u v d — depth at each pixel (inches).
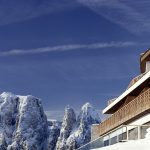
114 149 966.4
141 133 960.3
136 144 889.5
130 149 898.7
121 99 1804.9
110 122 1851.6
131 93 1690.5
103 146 1106.1
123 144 925.2
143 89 1560.0
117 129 1041.5
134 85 1603.1
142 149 876.6
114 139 1053.2
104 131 1956.2
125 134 1008.2
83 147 1227.2
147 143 870.4
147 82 1510.8
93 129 2156.7
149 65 1786.4
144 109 1390.3
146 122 1439.5
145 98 1382.9
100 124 2041.1
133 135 981.8
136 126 976.3
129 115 1560.0
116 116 1749.5
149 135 933.8
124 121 1626.5
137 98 1472.7
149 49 1744.6
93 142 1172.5
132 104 1529.3
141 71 1913.1
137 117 1524.4
